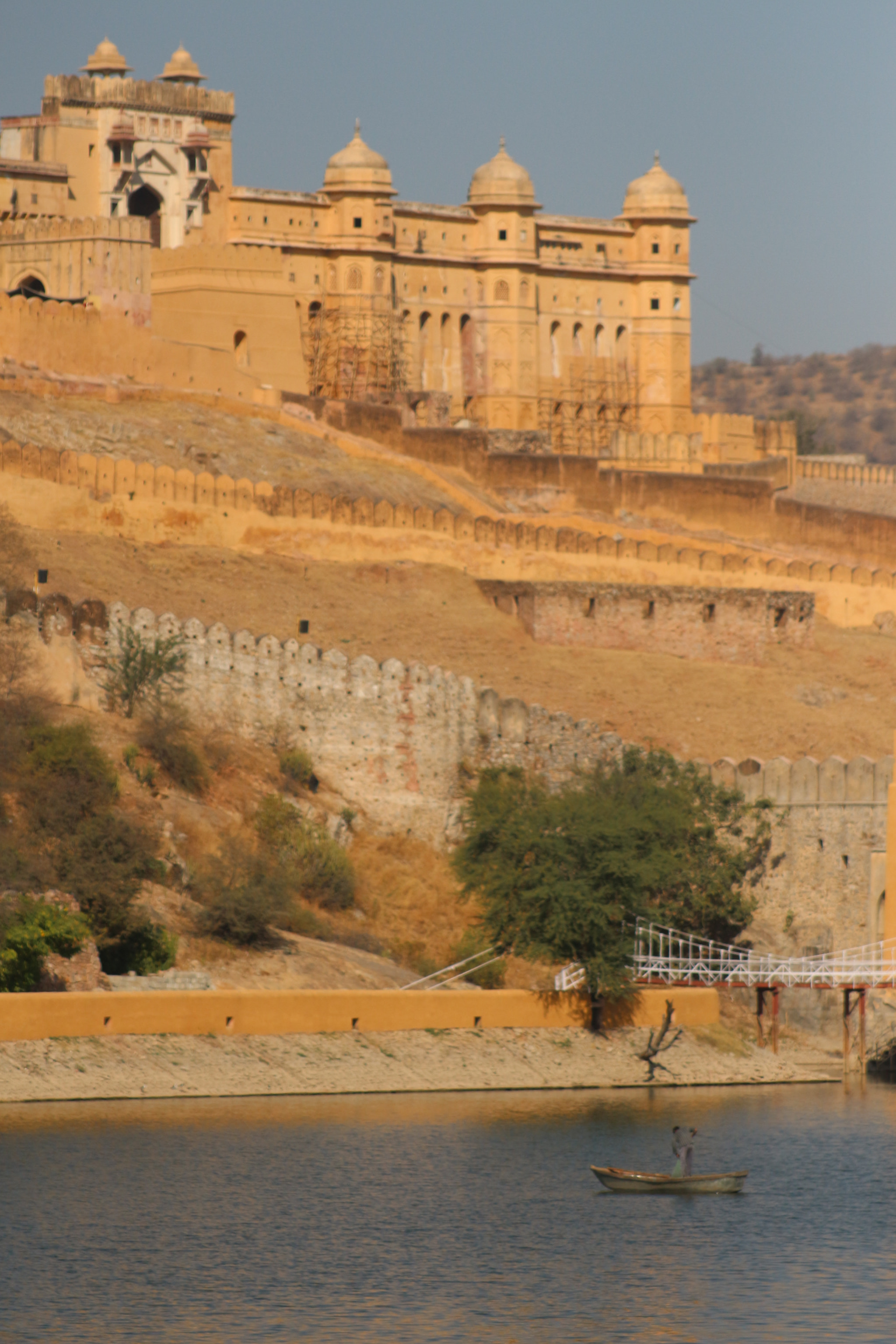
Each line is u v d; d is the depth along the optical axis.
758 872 163.12
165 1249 94.25
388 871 156.62
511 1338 84.50
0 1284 89.06
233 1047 124.88
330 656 163.62
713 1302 89.31
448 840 163.25
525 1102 127.81
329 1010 129.75
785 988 146.75
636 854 146.00
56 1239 95.00
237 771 157.25
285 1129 115.31
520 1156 113.19
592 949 141.62
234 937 137.38
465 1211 102.25
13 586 171.00
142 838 134.50
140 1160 107.25
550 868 143.00
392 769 163.50
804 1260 95.75
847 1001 145.50
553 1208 103.62
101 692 158.00
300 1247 95.38
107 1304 86.94
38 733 144.50
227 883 140.62
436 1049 132.25
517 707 168.50
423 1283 90.94
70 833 134.50
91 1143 109.50
